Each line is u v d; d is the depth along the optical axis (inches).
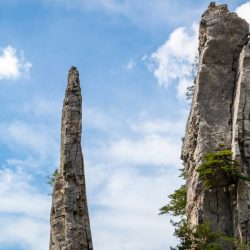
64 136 2283.5
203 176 2748.5
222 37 3029.0
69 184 2229.3
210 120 2893.7
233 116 2876.5
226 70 2989.7
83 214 2224.4
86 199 2272.4
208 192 2746.1
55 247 2181.3
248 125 2783.0
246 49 2935.5
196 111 2923.2
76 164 2253.9
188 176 2947.8
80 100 2327.8
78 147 2272.4
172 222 2755.9
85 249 2197.3
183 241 2635.3
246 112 2805.1
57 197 2236.7
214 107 2920.8
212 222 2709.2
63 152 2265.0
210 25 3053.6
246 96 2832.2
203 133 2856.8
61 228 2193.7
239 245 2556.6
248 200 2650.1
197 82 3006.9
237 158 2716.5
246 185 2672.2
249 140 2755.9
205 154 2812.5
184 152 3016.7
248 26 3063.5
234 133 2770.7
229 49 3016.7
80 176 2253.9
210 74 2977.4
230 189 2728.8
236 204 2677.2
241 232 2598.4
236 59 3006.9
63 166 2250.2
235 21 3058.6
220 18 3063.5
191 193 2839.6
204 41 3080.7
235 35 3038.9
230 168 2689.5
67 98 2322.8
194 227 2664.9
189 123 2997.0
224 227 2699.3
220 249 2541.8
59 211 2214.6
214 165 2719.0
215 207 2726.4
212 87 2957.7
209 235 2608.3
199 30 3154.5
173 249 2632.9
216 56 3006.9
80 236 2190.0
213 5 3134.8
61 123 2340.1
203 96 2942.9
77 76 2352.4
